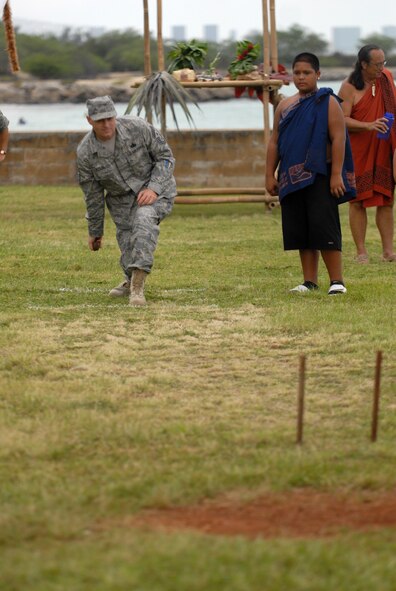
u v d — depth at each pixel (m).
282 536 8.43
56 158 39.41
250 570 7.75
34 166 39.41
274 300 17.59
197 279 19.75
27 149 39.38
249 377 12.99
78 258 22.23
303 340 14.75
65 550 8.16
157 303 17.41
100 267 21.11
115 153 16.80
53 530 8.54
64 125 100.31
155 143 16.95
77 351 14.19
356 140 21.80
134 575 7.66
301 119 17.53
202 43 31.38
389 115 21.45
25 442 10.53
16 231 27.05
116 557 7.96
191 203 30.95
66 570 7.79
